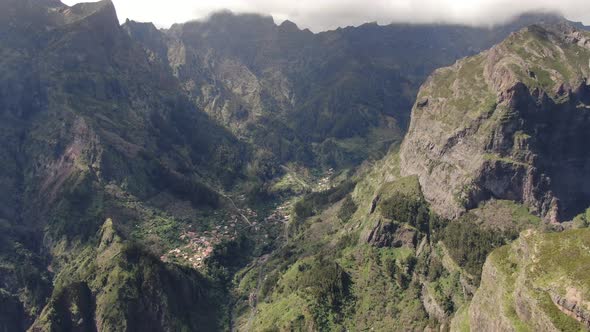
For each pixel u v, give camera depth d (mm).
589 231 132500
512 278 140250
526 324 125875
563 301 118188
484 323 144000
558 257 128875
